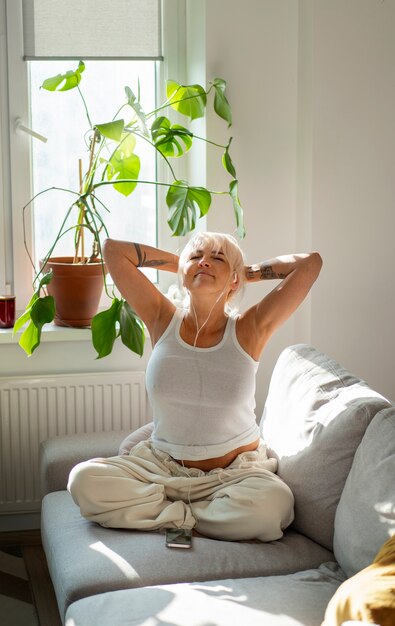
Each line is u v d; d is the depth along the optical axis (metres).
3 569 3.15
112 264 2.81
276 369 2.93
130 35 3.45
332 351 3.37
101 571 2.18
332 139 3.26
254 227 3.41
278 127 3.37
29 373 3.36
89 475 2.48
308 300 3.35
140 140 3.56
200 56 3.34
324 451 2.42
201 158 3.38
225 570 2.23
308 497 2.44
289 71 3.35
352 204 3.31
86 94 3.50
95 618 1.94
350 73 3.24
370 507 2.11
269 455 2.73
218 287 2.66
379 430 2.26
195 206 3.40
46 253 3.55
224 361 2.66
